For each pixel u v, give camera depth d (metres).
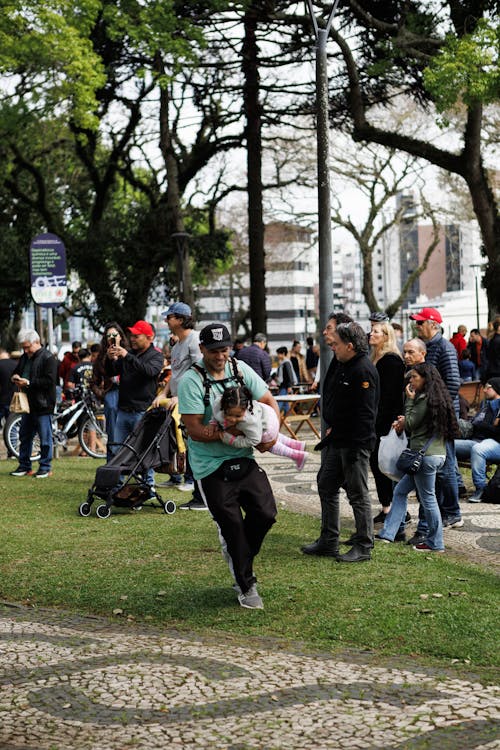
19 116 55.19
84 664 12.05
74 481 28.75
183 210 77.19
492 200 53.88
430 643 12.65
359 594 15.05
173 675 11.55
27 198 74.12
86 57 51.72
